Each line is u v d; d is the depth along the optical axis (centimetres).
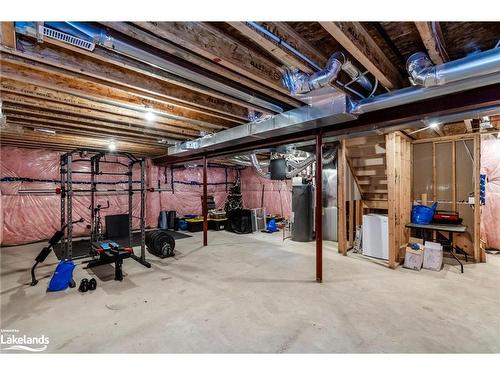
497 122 432
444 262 450
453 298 303
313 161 625
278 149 533
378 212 566
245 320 257
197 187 966
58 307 286
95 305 291
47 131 430
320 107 294
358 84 287
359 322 252
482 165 541
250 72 223
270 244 604
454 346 214
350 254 507
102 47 196
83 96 277
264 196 969
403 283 352
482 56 186
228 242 628
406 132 464
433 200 505
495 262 447
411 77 221
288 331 238
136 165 812
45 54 200
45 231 644
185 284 353
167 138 525
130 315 268
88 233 713
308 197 634
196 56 206
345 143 503
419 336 228
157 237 493
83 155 502
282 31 193
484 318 257
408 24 197
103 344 220
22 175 612
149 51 196
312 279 370
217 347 215
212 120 407
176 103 306
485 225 538
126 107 315
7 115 341
